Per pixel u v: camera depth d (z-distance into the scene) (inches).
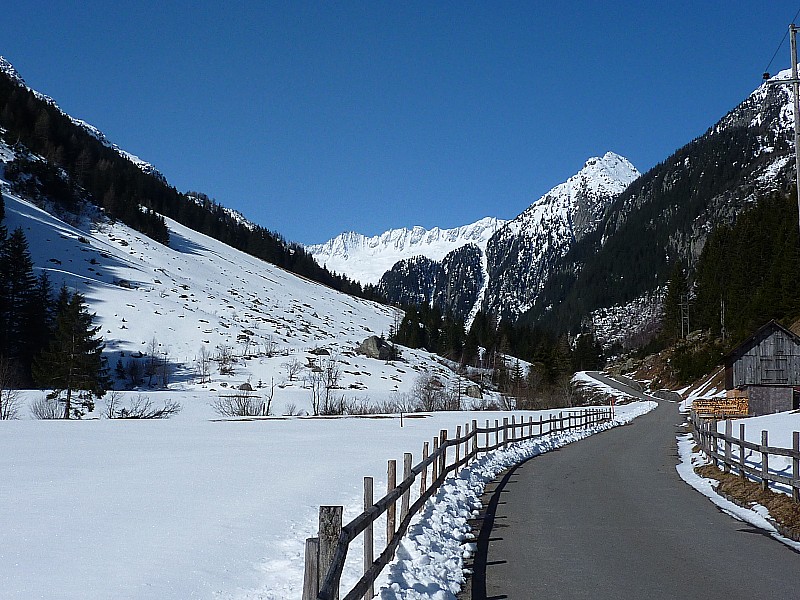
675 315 5777.6
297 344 3991.1
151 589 289.9
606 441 1366.9
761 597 305.1
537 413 2297.0
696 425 1105.4
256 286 5753.0
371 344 4008.4
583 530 464.8
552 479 748.0
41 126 7052.2
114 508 475.5
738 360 2294.5
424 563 348.5
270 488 573.0
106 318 3713.1
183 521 432.8
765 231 4613.7
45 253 4424.2
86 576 307.9
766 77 956.6
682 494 636.7
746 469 615.5
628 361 6038.4
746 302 4087.1
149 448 970.1
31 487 574.9
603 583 330.3
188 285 4859.7
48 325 3213.6
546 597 307.0
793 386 2230.6
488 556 388.8
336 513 221.3
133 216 6269.7
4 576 306.2
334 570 209.0
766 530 466.0
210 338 3745.1
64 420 1701.5
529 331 7317.9
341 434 1305.4
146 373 3070.9
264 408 2477.9
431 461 503.8
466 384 3602.4
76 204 5910.4
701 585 326.0
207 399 2544.3
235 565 335.9
